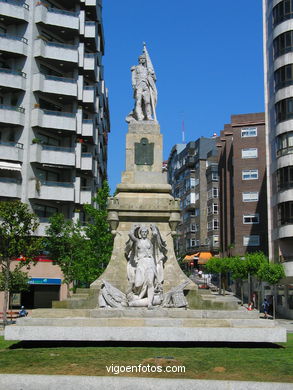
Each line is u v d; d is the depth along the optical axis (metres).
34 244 35.38
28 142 45.22
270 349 14.32
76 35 49.38
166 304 17.47
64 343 15.09
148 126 21.50
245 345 15.07
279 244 46.22
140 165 21.11
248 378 10.30
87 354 12.88
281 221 45.06
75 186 48.16
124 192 20.36
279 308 46.66
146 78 22.28
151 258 17.83
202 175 89.12
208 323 15.15
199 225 88.44
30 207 44.78
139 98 22.06
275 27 47.47
